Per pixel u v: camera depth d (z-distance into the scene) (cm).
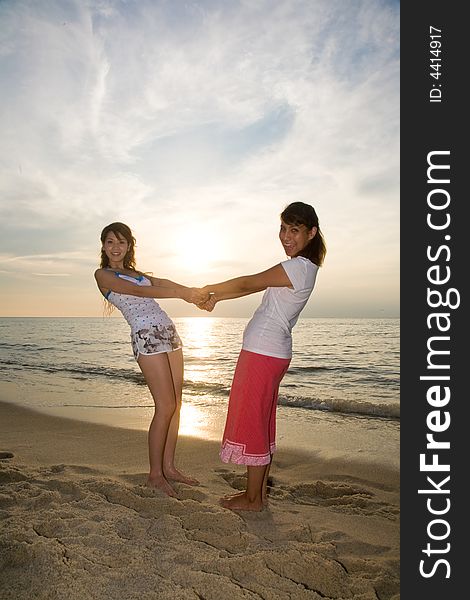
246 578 219
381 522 298
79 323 5509
